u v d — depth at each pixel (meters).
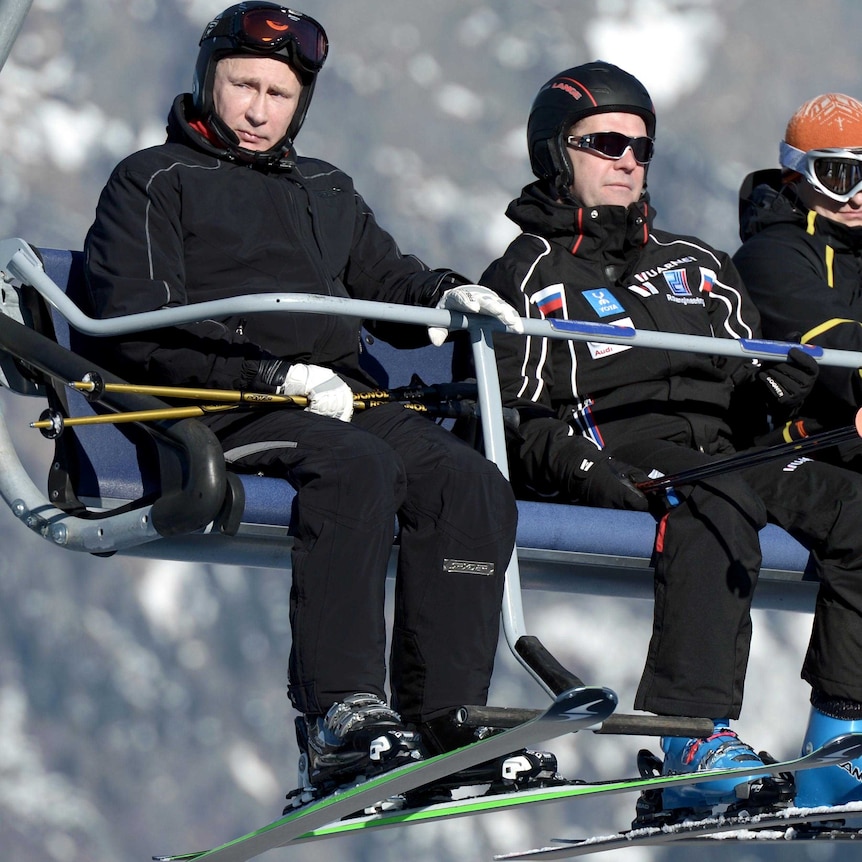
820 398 14.34
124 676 168.75
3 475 12.38
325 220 13.00
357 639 10.80
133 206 12.12
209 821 158.88
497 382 12.12
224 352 11.84
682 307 13.98
